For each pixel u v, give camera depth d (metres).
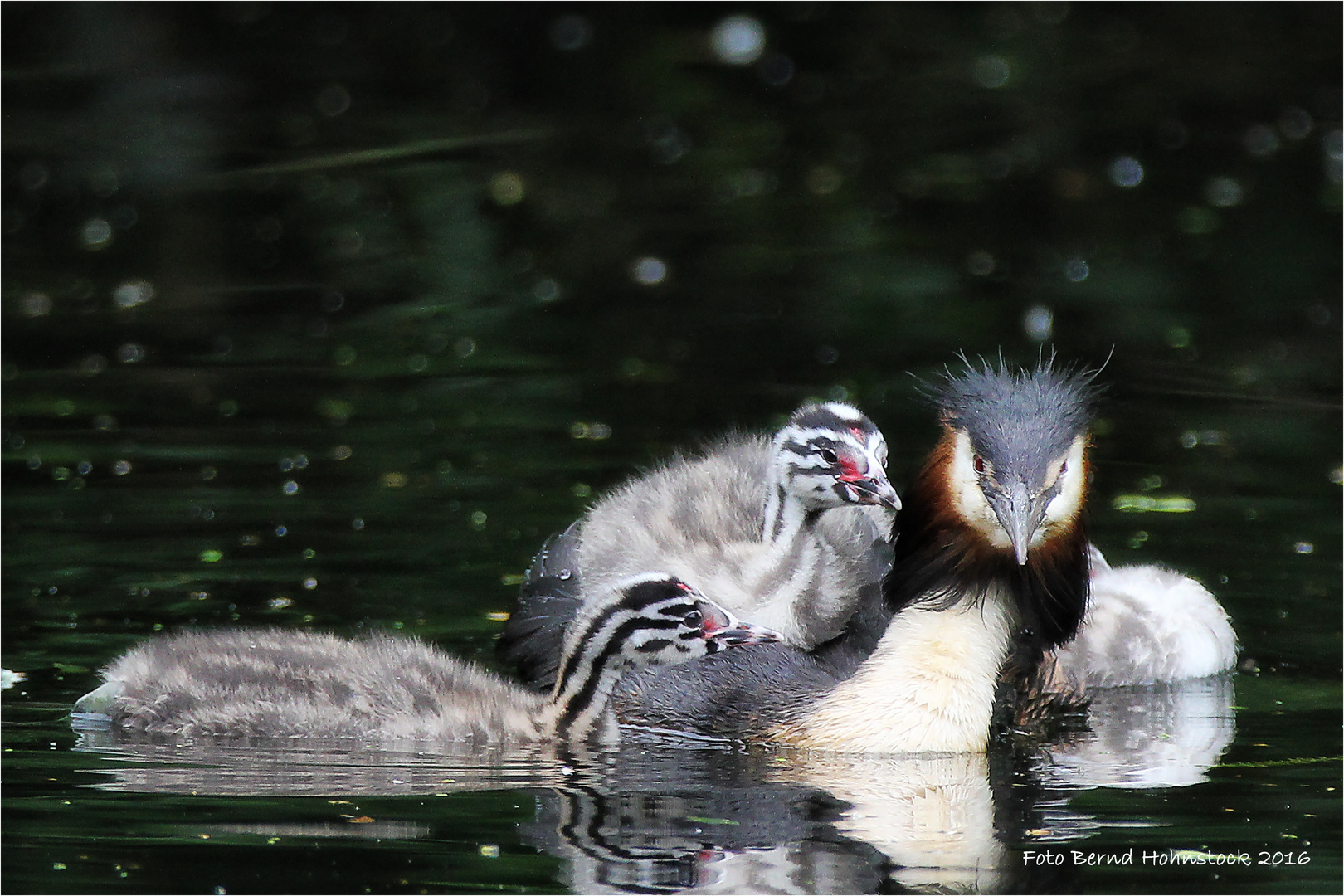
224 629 12.48
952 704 11.32
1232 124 27.16
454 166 26.31
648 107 28.84
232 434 17.03
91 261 22.83
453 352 19.59
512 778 10.56
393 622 13.08
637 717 11.84
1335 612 13.60
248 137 27.56
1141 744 11.38
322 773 10.59
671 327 20.34
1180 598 13.44
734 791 10.34
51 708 11.59
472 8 30.44
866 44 30.38
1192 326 20.36
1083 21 30.34
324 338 20.11
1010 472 10.89
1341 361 19.42
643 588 11.98
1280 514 15.41
